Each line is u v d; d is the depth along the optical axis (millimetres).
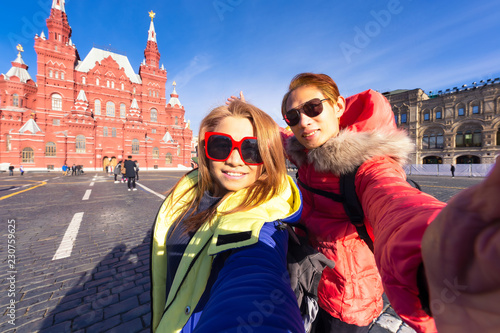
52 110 32188
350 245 1068
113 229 4703
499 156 154
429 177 18688
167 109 44188
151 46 42281
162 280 1134
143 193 10031
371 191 708
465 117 23875
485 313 203
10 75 32562
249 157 916
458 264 218
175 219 1154
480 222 177
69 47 33969
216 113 1011
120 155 35938
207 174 1103
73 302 2340
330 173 992
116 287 2607
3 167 28750
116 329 2002
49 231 4547
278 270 623
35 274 2871
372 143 850
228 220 797
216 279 707
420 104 27031
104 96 36469
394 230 446
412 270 360
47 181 16297
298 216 885
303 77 1045
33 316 2133
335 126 1046
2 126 29312
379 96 1088
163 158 40812
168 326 761
